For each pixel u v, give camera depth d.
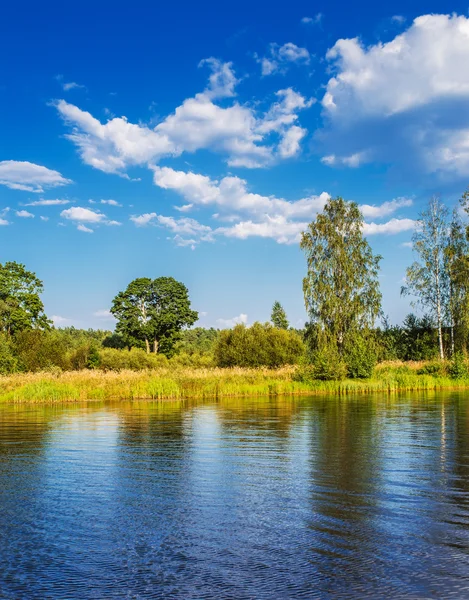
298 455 14.09
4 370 48.53
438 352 56.91
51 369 44.94
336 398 36.06
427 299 55.94
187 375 42.03
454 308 55.56
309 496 9.95
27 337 54.41
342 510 9.08
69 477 11.66
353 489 10.45
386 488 10.50
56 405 31.28
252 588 6.20
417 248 56.19
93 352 65.88
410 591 6.09
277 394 40.34
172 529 8.19
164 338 86.94
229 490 10.44
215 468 12.48
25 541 7.75
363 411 26.25
